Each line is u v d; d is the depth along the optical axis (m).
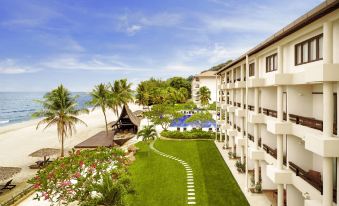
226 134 37.47
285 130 15.88
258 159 21.31
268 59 21.05
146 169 30.25
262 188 22.31
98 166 19.17
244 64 28.11
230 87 31.20
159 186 24.61
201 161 32.53
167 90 111.94
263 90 21.95
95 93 52.31
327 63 10.72
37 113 36.75
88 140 45.25
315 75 11.00
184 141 44.88
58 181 18.33
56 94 37.31
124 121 57.69
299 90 15.86
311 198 13.47
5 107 188.25
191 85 135.25
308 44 14.42
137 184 25.31
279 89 16.42
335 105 12.68
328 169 10.89
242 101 26.97
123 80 68.56
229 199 21.16
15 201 21.92
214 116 73.06
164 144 43.28
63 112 37.34
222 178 26.11
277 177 16.11
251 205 19.88
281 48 16.55
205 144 41.88
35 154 31.59
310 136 11.61
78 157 19.72
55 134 59.66
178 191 23.20
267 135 21.62
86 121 83.38
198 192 22.83
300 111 15.80
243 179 25.28
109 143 41.72
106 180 17.23
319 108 14.88
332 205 10.95
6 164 35.59
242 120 27.38
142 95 106.25
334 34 11.66
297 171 15.14
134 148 38.22
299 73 14.01
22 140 53.78
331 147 10.56
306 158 16.12
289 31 13.91
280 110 16.44
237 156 32.66
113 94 63.22
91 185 17.56
